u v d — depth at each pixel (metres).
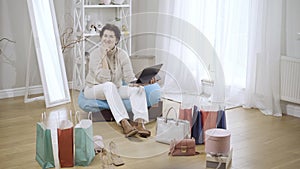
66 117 4.42
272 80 4.62
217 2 4.77
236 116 4.57
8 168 3.24
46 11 4.86
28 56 4.91
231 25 4.86
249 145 3.78
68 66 5.48
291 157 3.54
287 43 4.58
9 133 3.96
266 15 4.57
